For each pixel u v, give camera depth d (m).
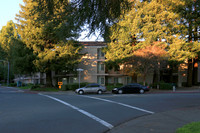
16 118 8.05
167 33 28.64
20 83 43.88
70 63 27.59
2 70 60.66
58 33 8.38
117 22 8.73
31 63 27.47
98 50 34.78
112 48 28.98
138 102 13.52
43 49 28.62
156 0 26.80
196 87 30.20
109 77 36.66
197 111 9.60
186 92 24.23
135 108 10.92
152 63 24.45
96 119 7.99
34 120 7.69
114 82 36.62
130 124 7.15
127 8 8.25
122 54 28.03
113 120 7.85
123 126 6.88
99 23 7.87
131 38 28.56
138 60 24.81
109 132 6.17
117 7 7.75
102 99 15.54
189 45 27.05
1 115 8.70
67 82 36.56
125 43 28.55
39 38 26.34
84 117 8.38
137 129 6.32
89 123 7.27
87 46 33.88
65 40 8.93
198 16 26.33
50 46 28.56
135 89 22.77
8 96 18.45
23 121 7.50
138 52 25.55
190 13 26.09
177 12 26.41
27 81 61.88
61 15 7.90
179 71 34.72
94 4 7.48
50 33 24.67
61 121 7.55
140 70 25.16
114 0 7.46
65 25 7.94
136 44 28.70
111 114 9.12
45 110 10.10
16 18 27.45
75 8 7.61
